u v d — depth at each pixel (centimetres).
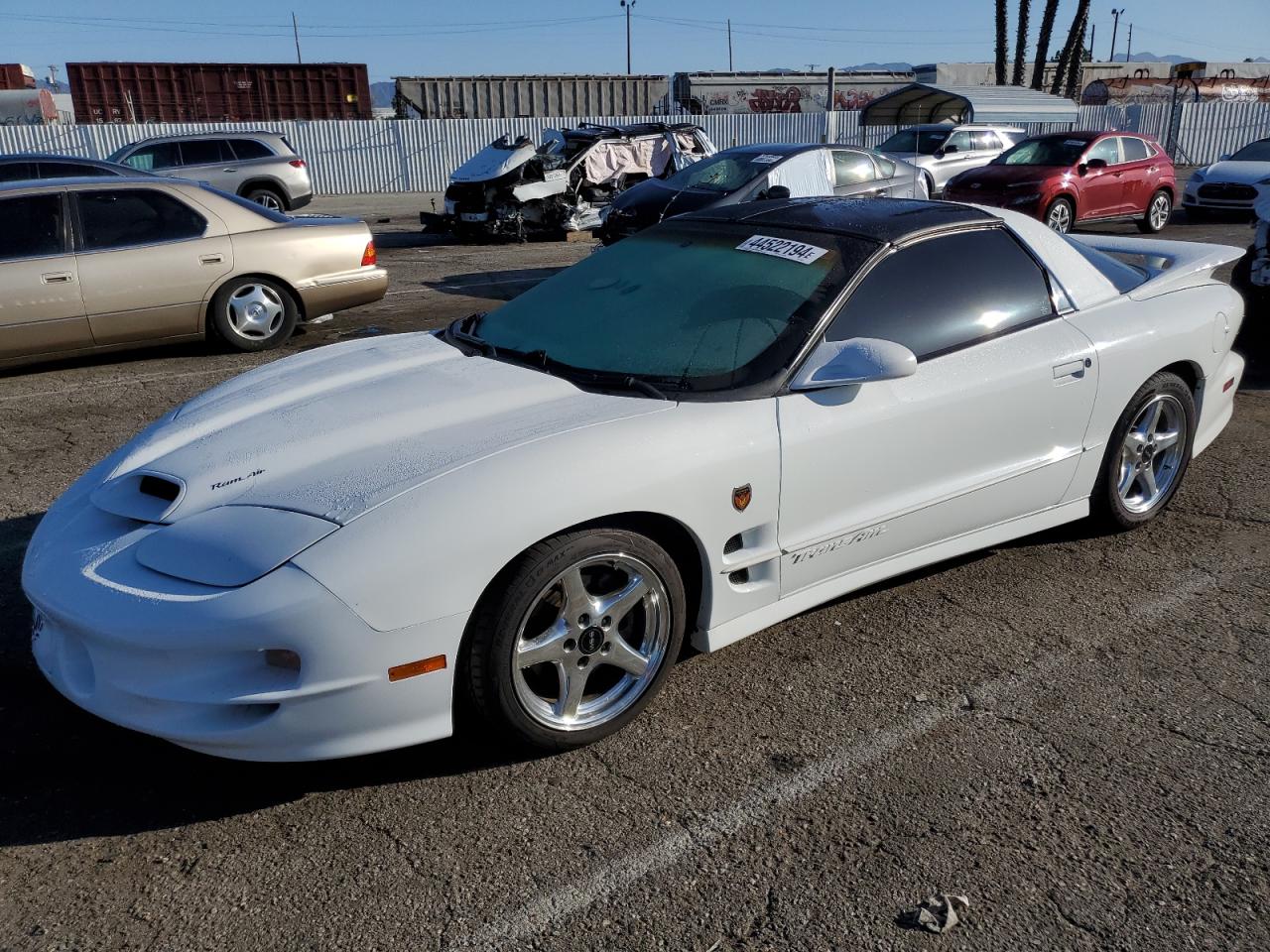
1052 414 376
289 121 2467
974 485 362
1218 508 471
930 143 1744
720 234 382
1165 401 425
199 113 2762
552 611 281
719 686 326
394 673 254
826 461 318
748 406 307
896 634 359
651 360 328
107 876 245
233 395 349
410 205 2230
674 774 282
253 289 780
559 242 1541
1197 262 446
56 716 309
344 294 823
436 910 234
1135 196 1540
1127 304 407
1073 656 343
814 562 329
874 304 337
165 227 745
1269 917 231
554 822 263
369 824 262
